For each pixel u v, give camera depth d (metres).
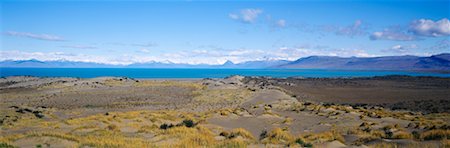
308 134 24.78
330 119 36.19
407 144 16.36
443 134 17.70
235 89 89.44
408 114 44.94
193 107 57.44
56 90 81.62
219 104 61.97
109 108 54.62
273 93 80.81
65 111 46.38
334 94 95.00
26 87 90.25
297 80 166.75
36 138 17.12
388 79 176.25
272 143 18.45
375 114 39.47
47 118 37.72
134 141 18.30
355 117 36.91
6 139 17.12
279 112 45.81
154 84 99.69
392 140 18.03
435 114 45.75
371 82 154.00
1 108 47.66
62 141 16.91
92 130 23.80
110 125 25.66
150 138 20.39
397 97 85.81
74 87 87.69
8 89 85.88
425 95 90.50
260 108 51.50
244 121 34.50
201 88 91.62
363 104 67.56
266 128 30.06
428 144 15.99
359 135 21.53
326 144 17.45
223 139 21.20
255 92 82.38
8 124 28.16
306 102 67.62
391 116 38.38
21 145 16.09
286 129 28.34
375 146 16.31
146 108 55.44
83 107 55.22
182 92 81.69
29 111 43.81
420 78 177.38
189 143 18.08
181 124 27.66
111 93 76.88
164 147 16.75
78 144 16.19
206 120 34.47
